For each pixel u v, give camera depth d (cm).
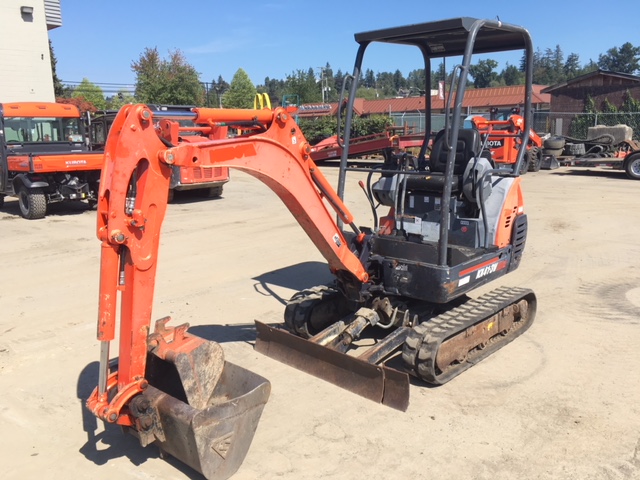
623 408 420
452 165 434
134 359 323
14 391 456
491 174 511
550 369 484
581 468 351
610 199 1323
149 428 325
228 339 548
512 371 482
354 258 465
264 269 793
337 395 442
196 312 625
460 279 461
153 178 312
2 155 1223
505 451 370
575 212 1172
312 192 419
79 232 1045
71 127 1369
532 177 1784
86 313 624
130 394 323
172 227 1080
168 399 326
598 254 851
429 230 530
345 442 382
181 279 746
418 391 449
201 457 318
